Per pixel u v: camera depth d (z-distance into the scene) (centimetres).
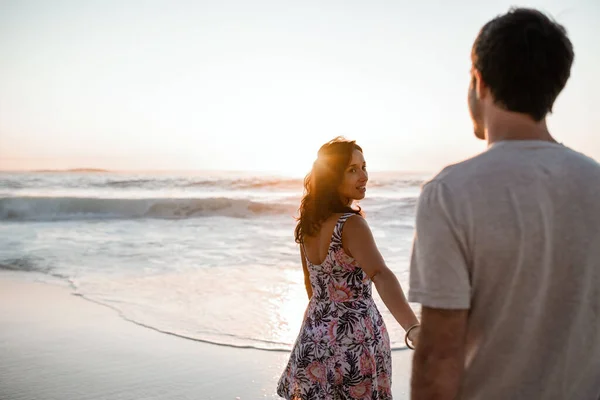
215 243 1063
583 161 125
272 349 462
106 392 383
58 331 518
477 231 120
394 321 527
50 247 1020
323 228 260
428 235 124
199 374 412
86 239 1140
